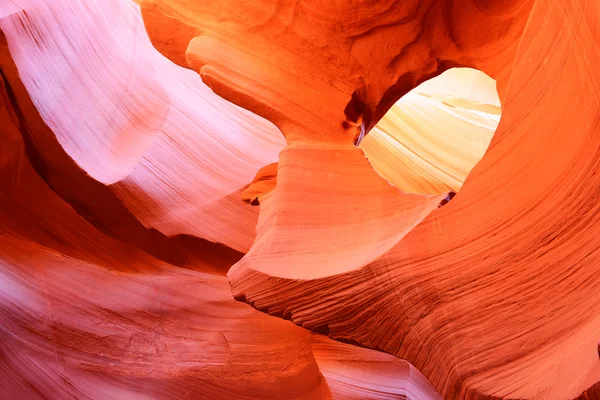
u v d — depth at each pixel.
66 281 6.24
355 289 3.46
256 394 6.40
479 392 2.75
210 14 4.64
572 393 2.20
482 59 4.07
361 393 6.00
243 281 4.09
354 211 3.95
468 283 3.02
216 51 4.55
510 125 3.06
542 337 2.65
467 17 3.96
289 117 4.39
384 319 3.38
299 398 6.45
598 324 2.32
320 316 3.61
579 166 2.61
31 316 5.90
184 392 6.22
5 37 5.77
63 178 6.26
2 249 6.09
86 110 6.44
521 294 2.81
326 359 6.29
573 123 2.64
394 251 3.31
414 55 4.21
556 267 2.69
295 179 4.20
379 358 6.12
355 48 4.29
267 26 4.46
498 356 2.78
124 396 5.98
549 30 2.85
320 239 3.93
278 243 4.04
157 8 4.79
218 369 6.41
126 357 6.19
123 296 6.44
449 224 3.20
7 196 6.19
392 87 4.38
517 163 2.98
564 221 2.69
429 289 3.15
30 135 6.05
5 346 5.69
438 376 3.07
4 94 5.87
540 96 2.89
